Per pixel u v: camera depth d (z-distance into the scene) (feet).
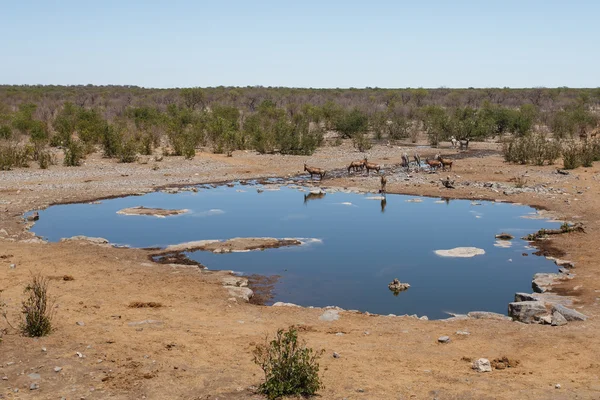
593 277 48.16
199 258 56.44
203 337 34.22
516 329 36.52
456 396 26.48
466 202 85.66
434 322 38.73
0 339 31.94
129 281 46.96
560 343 33.50
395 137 179.93
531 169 110.52
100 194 88.53
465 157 133.49
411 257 57.31
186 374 28.68
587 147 118.01
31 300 36.22
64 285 44.68
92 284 45.44
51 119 195.62
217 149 136.98
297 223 72.08
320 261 55.98
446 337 34.42
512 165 117.19
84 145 129.18
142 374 28.48
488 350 32.86
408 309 43.39
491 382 28.04
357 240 63.77
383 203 85.15
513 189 91.40
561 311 38.70
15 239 61.00
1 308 37.65
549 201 82.74
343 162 128.88
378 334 35.91
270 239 62.95
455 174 107.96
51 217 74.02
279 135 142.20
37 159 115.96
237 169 116.06
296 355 27.73
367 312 41.32
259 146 140.97
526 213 76.95
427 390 27.14
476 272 52.47
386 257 57.31
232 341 33.71
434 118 174.60
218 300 43.14
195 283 47.37
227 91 375.45
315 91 415.64
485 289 47.85
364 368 29.91
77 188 92.12
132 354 31.04
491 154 139.44
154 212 76.89
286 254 58.29
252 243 61.31
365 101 322.75
